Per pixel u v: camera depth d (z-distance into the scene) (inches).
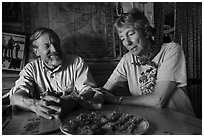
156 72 37.2
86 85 39.0
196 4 54.6
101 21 56.9
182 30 54.3
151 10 56.7
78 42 56.0
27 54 53.3
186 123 22.0
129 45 35.9
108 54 57.0
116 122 22.4
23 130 21.4
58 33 55.0
